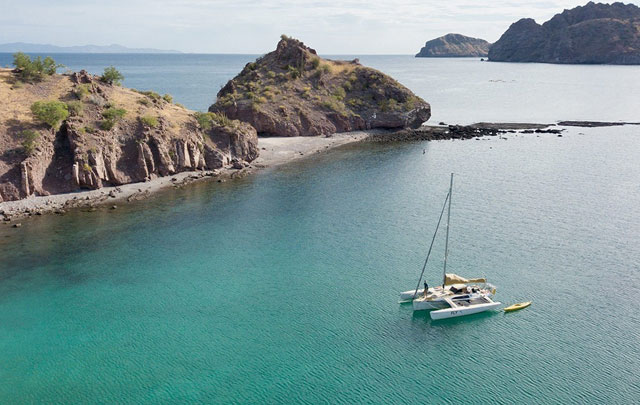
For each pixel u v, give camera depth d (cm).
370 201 9288
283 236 7662
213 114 12238
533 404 4253
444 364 4775
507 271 6500
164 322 5400
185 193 9619
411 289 6088
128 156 9988
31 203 8500
